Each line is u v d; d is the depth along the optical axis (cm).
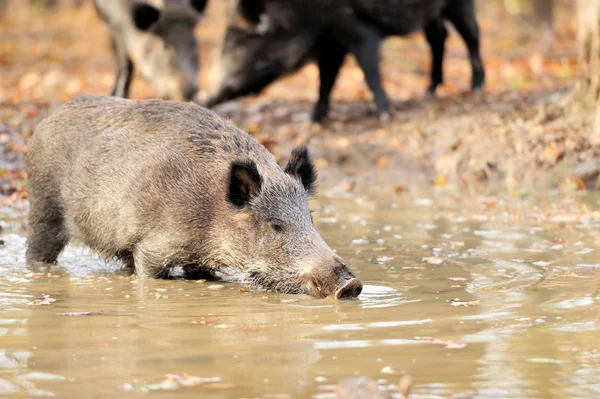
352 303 1130
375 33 2681
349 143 2552
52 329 987
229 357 870
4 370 828
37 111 2836
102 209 1347
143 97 3353
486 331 966
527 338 934
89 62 4531
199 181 1297
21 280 1305
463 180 2275
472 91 2944
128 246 1341
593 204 1916
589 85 2273
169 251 1305
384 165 2436
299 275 1212
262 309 1103
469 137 2405
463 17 2878
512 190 2144
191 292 1226
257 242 1259
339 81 3756
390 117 2720
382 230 1694
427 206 1978
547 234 1608
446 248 1508
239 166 1241
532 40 4962
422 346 906
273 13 2672
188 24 2841
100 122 1398
